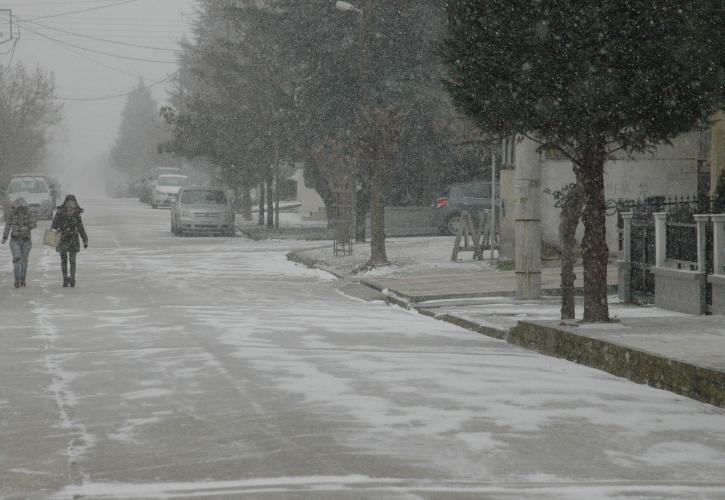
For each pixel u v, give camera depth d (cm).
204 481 934
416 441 1077
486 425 1154
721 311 2066
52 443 1084
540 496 886
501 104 1766
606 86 1722
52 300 2758
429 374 1498
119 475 958
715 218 2089
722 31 1356
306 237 5688
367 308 2656
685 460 1017
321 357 1666
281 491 898
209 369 1539
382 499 874
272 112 6256
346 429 1130
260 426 1151
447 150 5822
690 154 3394
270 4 5881
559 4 1703
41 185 7412
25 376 1502
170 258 4400
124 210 9162
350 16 5619
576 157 1928
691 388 1365
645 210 2528
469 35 1766
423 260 3828
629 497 886
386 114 3728
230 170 6800
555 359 1709
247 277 3572
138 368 1562
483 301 2609
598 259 1862
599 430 1141
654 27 1686
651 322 1875
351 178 4419
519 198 2525
